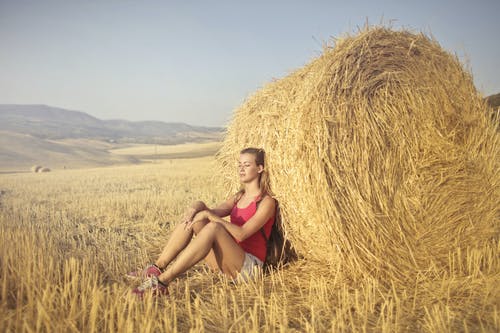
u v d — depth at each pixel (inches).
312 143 153.7
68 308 129.6
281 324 118.4
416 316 128.7
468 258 159.9
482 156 178.7
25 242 199.2
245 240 168.4
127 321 113.0
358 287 151.6
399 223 157.1
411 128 164.2
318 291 145.6
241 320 128.4
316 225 157.5
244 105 208.4
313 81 164.9
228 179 217.8
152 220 310.2
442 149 168.2
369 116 158.6
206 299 148.4
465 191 170.2
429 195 164.1
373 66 167.3
